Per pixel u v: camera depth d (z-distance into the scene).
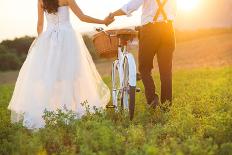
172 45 11.91
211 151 7.67
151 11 11.66
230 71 29.56
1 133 10.30
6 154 8.95
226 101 12.45
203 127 9.77
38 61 11.54
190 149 7.84
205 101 12.95
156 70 43.31
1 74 58.25
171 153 7.93
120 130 10.17
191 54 56.66
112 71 12.30
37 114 11.23
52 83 11.36
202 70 32.50
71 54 11.64
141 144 8.84
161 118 11.28
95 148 8.50
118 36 11.58
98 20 11.70
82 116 10.91
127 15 11.59
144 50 11.88
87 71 11.88
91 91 11.83
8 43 65.69
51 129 9.84
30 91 11.39
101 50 11.80
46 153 8.73
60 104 11.41
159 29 11.65
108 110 12.09
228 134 9.08
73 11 11.73
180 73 30.73
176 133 9.57
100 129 9.05
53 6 11.61
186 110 10.89
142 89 19.17
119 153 8.30
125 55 11.33
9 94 20.84
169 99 12.06
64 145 9.41
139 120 11.07
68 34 11.74
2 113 13.09
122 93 11.48
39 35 11.93
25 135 9.43
